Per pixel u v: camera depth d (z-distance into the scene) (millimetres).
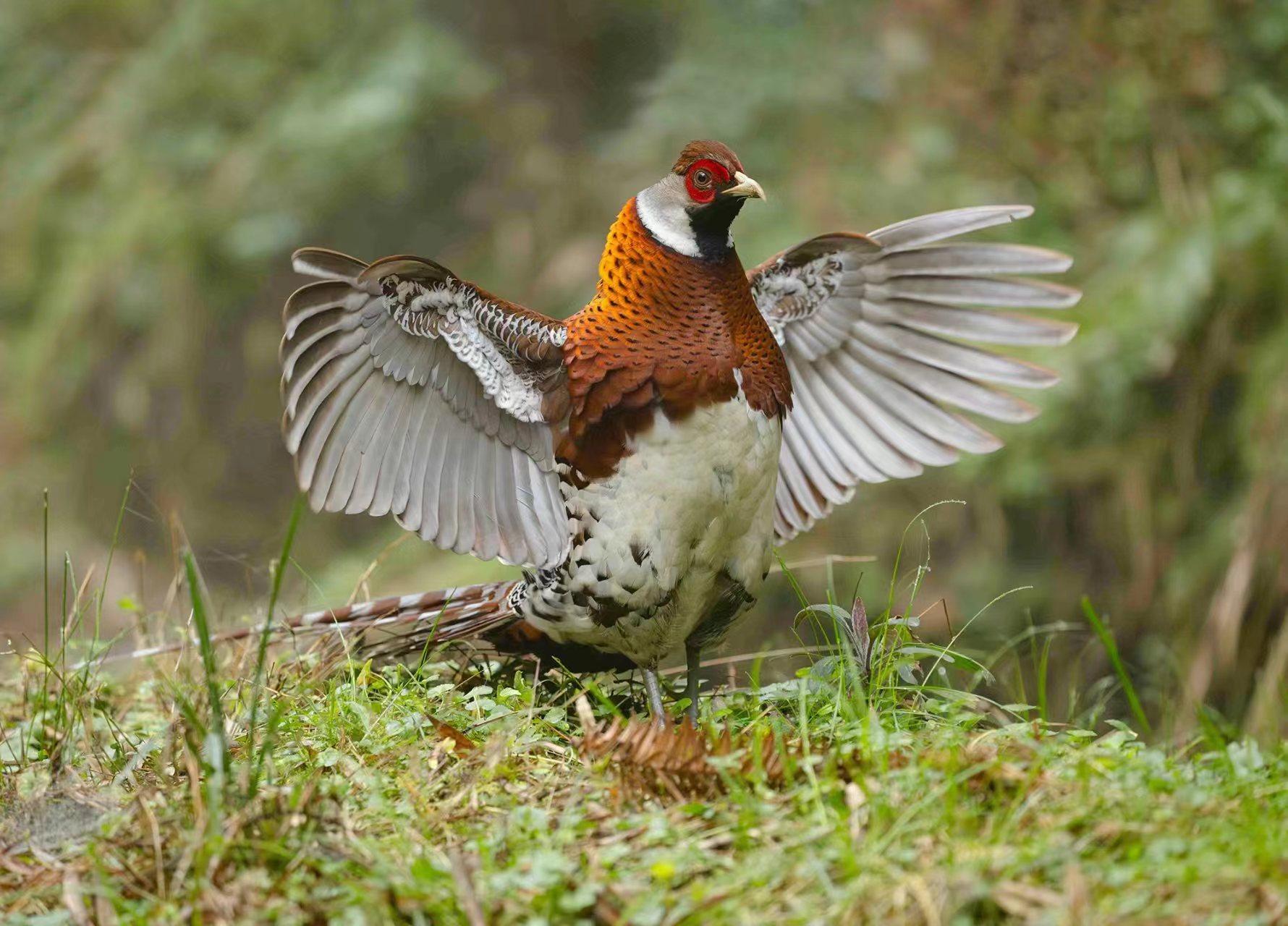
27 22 22188
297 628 7727
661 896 4703
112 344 20500
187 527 19875
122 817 5539
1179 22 13750
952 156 15961
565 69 21031
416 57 20016
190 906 4883
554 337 6879
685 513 6785
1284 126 13625
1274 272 13430
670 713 7363
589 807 5539
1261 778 5559
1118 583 13859
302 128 20016
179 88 20672
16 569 19141
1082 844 4848
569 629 7227
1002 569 14055
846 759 5578
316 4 20672
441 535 7203
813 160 17328
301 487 6969
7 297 21250
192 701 6809
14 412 20422
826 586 13969
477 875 4934
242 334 20922
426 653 7777
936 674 9359
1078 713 10812
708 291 6781
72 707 7270
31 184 21047
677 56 19391
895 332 7824
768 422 6902
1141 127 14094
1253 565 12344
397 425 7109
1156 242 13914
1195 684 11977
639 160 18953
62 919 4926
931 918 4402
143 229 20281
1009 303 7609
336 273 6719
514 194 20438
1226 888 4531
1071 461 13922
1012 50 14516
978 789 5301
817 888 4730
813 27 18516
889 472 7984
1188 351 13781
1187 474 13664
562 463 6945
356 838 5234
